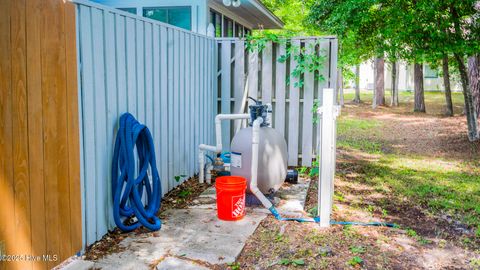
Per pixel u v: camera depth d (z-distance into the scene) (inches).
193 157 234.5
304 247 142.7
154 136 186.2
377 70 750.5
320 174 165.3
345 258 135.4
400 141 417.4
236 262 131.2
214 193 204.5
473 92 441.7
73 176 126.6
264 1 649.0
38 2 109.9
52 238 117.6
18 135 103.7
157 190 167.8
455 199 212.2
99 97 143.3
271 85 261.7
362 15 379.2
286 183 224.1
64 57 121.0
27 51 106.3
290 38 255.8
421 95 663.1
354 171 279.3
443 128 490.9
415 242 153.3
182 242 143.9
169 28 198.1
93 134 139.9
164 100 195.0
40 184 112.0
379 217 181.9
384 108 726.5
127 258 130.9
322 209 161.9
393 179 255.8
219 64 267.7
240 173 183.3
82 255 132.9
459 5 323.9
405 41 355.3
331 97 159.8
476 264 135.4
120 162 153.3
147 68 177.9
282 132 262.8
